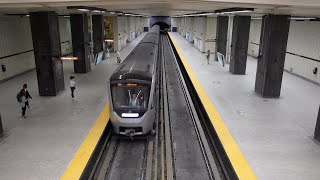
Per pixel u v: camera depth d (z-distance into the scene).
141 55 14.20
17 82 16.75
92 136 9.66
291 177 7.49
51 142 9.23
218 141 9.85
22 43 18.80
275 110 12.43
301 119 11.46
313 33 16.86
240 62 19.08
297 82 17.28
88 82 16.77
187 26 43.06
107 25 28.66
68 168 7.73
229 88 15.80
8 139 9.45
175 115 13.59
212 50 28.50
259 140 9.55
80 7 12.21
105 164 9.01
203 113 13.07
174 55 32.19
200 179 8.40
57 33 14.01
